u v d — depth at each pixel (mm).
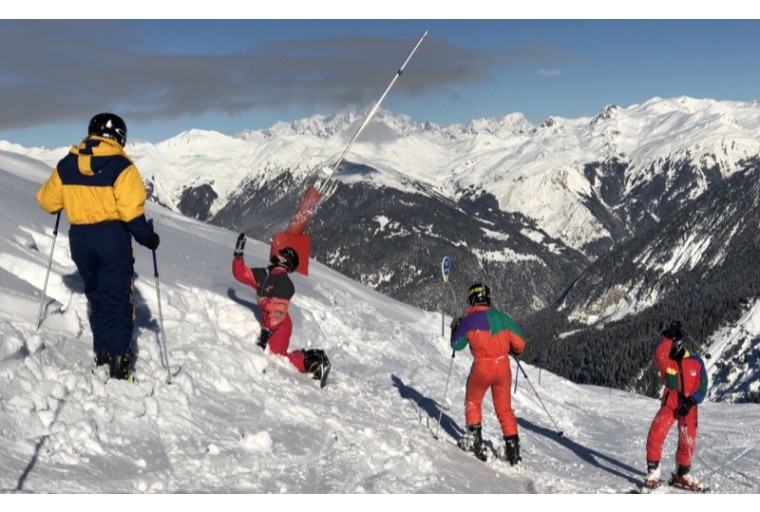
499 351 7645
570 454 9758
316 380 8539
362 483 5680
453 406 10172
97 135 5957
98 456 4789
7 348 5309
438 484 6156
